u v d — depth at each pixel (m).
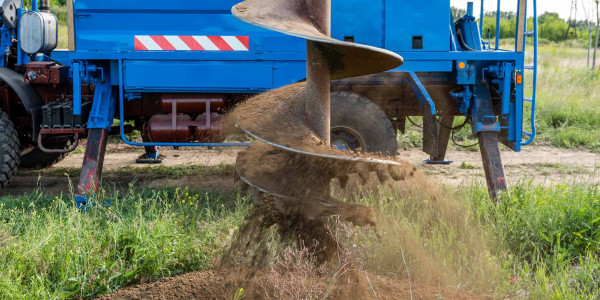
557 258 4.74
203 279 4.34
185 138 6.89
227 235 5.21
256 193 3.07
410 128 11.66
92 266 4.55
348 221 3.19
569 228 5.28
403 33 6.80
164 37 6.66
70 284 4.38
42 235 4.94
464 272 4.48
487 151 6.70
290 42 6.71
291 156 2.96
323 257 3.49
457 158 9.80
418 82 6.62
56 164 9.39
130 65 6.62
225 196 6.88
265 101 3.03
